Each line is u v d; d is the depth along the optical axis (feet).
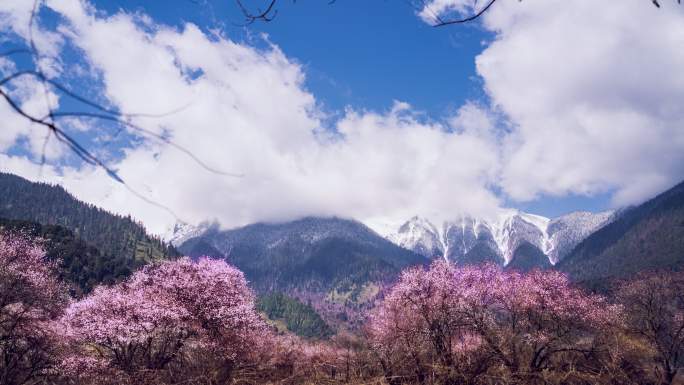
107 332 68.13
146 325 68.33
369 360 93.04
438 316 85.30
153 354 77.77
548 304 88.58
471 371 77.05
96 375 65.57
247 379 77.82
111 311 73.56
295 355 109.60
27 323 68.03
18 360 67.56
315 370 93.45
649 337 96.37
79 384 67.51
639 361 92.22
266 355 95.71
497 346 79.82
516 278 94.79
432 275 90.43
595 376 77.92
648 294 123.75
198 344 74.95
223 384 75.00
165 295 78.43
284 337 132.36
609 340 86.84
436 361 81.41
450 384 76.69
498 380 77.10
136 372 66.85
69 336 70.44
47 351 69.36
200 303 78.38
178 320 72.49
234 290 84.79
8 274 75.20
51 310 79.97
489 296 92.99
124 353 71.56
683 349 99.45
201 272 81.97
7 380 64.75
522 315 91.15
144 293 79.36
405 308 89.35
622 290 134.00
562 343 86.74
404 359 84.33
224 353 76.64
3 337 65.16
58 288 87.76
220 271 84.48
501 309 93.56
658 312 111.86
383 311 97.35
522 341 85.51
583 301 90.79
